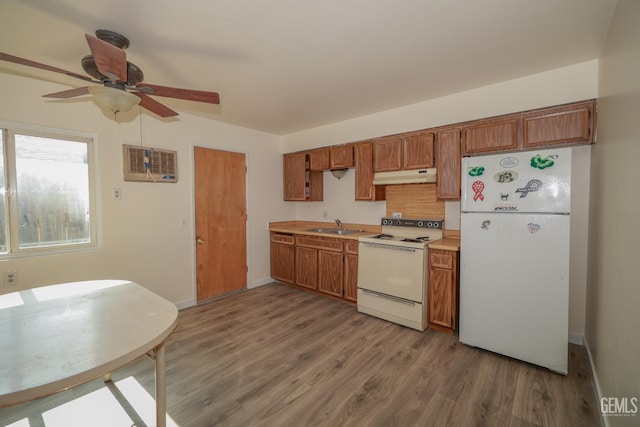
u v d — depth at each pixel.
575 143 2.31
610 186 1.74
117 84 1.64
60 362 1.06
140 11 1.60
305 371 2.21
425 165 3.13
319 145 4.24
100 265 2.85
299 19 1.70
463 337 2.56
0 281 2.34
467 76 2.55
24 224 2.47
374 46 2.03
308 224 4.84
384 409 1.81
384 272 3.12
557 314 2.12
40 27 1.74
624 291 1.41
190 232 3.57
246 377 2.13
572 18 1.74
